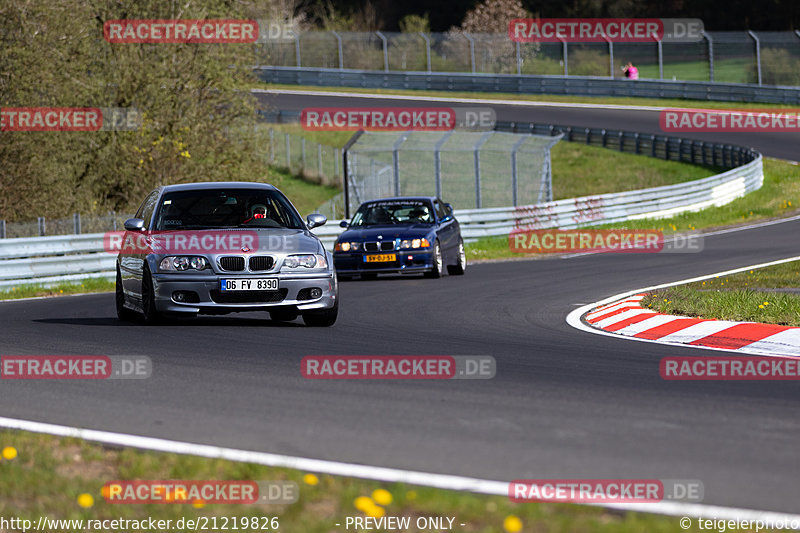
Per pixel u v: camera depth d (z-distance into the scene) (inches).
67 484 695.7
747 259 2915.8
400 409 968.9
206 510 633.0
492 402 1002.7
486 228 3909.9
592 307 1935.3
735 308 1659.7
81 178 4372.5
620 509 628.1
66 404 1012.5
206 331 1581.0
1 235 2982.3
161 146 4259.4
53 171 4023.1
